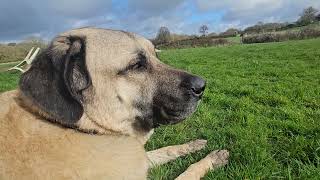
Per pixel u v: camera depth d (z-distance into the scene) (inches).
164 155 18.6
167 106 14.8
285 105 29.5
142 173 13.6
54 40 13.1
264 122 23.6
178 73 14.9
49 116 12.0
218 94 36.0
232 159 17.6
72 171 11.7
